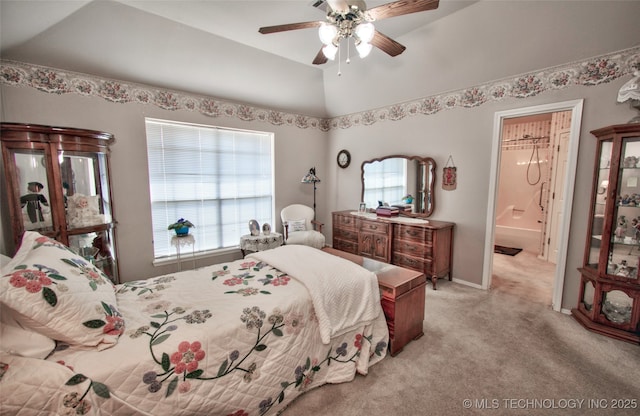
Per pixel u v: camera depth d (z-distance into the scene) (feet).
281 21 8.30
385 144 13.25
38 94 8.23
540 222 16.31
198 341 4.08
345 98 13.82
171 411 3.80
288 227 13.56
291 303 5.14
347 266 6.58
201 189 12.01
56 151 7.31
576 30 7.42
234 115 12.39
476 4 7.79
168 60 9.45
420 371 6.06
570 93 8.18
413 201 12.30
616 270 7.27
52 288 3.59
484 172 10.21
